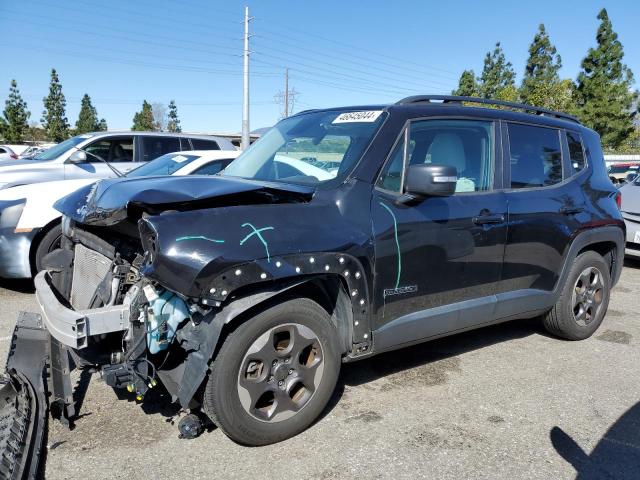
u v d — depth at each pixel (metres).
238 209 2.73
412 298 3.33
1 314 5.16
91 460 2.76
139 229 2.63
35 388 3.17
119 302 2.89
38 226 5.60
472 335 4.82
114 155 9.32
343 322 3.11
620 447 3.00
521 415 3.34
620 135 33.28
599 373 4.01
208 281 2.47
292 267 2.70
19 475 2.43
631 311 5.73
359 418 3.25
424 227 3.29
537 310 4.22
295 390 2.99
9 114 51.53
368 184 3.15
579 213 4.34
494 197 3.76
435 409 3.39
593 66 32.62
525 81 39.75
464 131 3.74
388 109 3.47
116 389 3.55
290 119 4.24
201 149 10.25
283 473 2.69
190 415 2.98
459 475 2.71
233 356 2.68
